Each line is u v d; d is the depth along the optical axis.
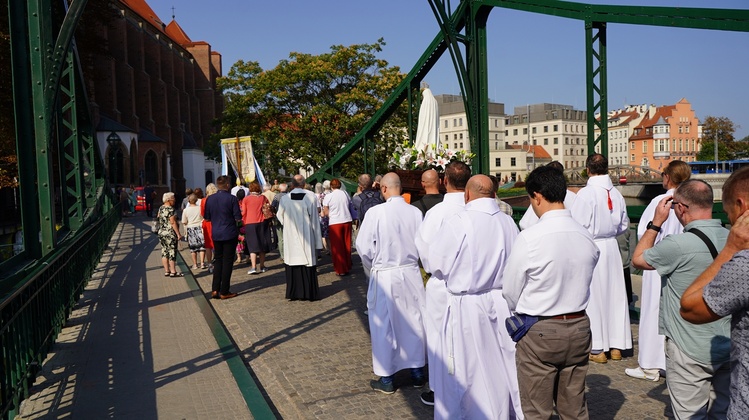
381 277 4.95
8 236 23.89
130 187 39.81
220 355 5.91
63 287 7.20
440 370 3.87
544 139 122.75
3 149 21.75
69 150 22.94
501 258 3.73
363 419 4.29
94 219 13.27
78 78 12.15
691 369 3.15
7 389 4.24
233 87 33.28
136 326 7.21
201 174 65.69
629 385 4.84
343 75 31.61
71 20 6.31
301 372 5.39
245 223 11.05
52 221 6.51
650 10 7.04
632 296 7.18
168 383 5.12
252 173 19.48
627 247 6.50
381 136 30.12
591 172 5.59
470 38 10.05
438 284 4.23
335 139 30.30
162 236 11.17
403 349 4.90
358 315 7.55
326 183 14.80
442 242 3.74
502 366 3.76
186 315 7.77
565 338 3.10
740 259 2.04
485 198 3.82
